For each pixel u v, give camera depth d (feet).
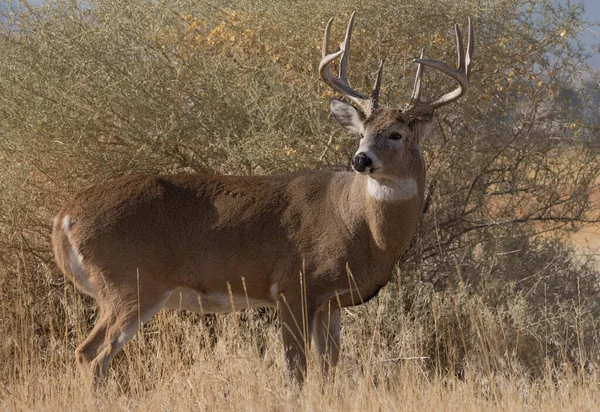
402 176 60.90
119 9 74.69
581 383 61.57
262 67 77.25
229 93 73.97
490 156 79.41
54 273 75.10
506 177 81.66
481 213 80.74
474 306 70.38
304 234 62.13
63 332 71.97
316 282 61.87
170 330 67.92
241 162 73.41
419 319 71.00
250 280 62.95
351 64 76.79
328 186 63.00
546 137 81.35
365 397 54.80
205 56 76.13
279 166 73.41
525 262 78.95
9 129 71.51
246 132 72.79
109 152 73.72
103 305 62.34
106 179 73.72
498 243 77.41
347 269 59.82
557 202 81.20
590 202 81.71
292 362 61.31
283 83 75.87
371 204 61.05
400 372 62.13
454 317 71.20
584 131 80.89
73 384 57.57
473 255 79.51
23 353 64.08
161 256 62.44
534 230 81.76
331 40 75.66
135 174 64.95
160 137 73.41
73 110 72.23
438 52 77.36
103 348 61.26
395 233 61.57
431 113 62.28
